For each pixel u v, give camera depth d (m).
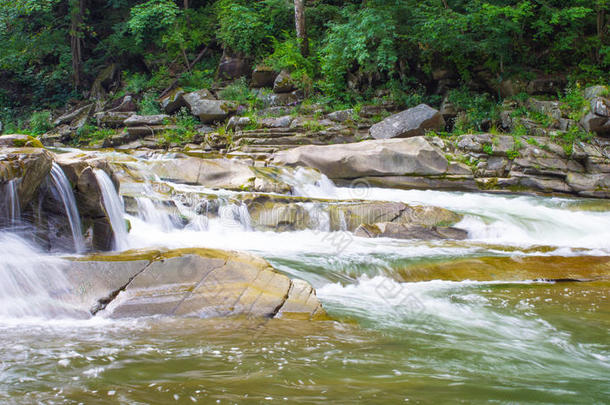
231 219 9.46
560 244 9.83
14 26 25.75
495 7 18.62
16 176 5.49
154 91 23.53
